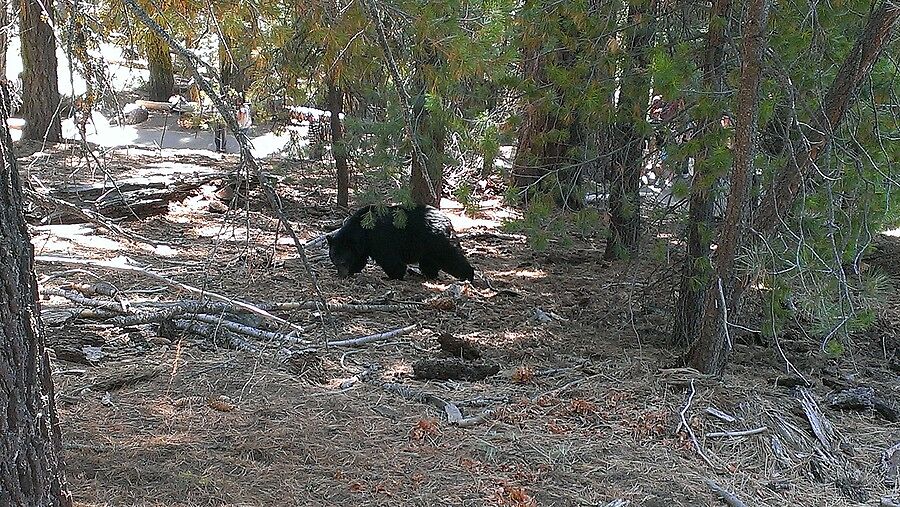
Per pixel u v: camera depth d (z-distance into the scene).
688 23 7.01
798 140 6.53
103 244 10.13
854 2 6.27
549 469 4.96
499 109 7.44
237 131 3.98
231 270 9.45
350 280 9.74
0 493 2.97
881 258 11.70
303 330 6.93
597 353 7.40
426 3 5.42
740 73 6.08
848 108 5.98
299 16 5.85
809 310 6.71
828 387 6.93
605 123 7.15
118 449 4.79
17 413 2.99
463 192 8.30
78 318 7.20
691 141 6.32
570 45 7.05
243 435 5.12
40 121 16.42
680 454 5.35
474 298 9.28
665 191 7.40
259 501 4.36
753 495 4.91
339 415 5.57
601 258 11.35
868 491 5.15
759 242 6.46
